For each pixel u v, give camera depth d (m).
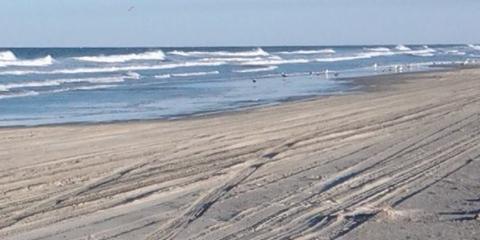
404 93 72.12
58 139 39.31
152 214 21.78
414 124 45.12
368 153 33.88
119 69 133.25
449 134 40.19
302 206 22.89
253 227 20.25
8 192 25.11
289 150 35.03
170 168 30.03
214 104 63.84
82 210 22.36
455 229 20.14
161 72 126.94
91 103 65.75
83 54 191.12
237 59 190.12
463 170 29.38
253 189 25.53
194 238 19.03
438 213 22.03
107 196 24.45
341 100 64.88
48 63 136.25
